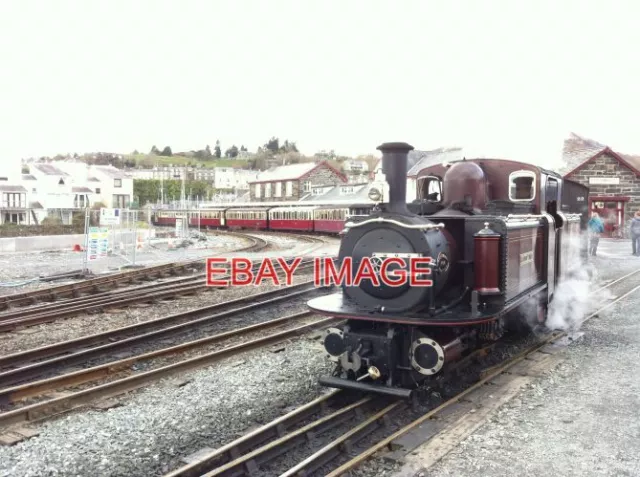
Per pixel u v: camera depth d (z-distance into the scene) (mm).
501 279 6555
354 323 6727
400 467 4969
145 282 16766
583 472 4828
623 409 6223
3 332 10008
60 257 23266
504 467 4922
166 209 68625
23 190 54281
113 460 5152
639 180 30969
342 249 6844
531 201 9133
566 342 9211
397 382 6516
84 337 9188
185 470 4742
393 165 6543
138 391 7020
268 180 66875
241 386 7066
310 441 5492
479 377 7332
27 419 6082
